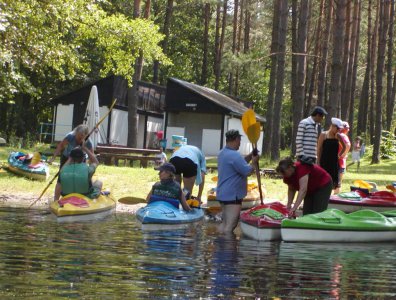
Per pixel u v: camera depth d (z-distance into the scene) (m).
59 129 40.06
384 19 33.16
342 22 19.73
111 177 18.91
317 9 44.88
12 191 15.83
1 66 23.81
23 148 33.06
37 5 23.73
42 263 6.66
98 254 7.46
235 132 11.28
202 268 6.93
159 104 43.47
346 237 10.13
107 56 29.81
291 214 10.21
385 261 8.23
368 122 57.88
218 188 11.27
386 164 35.03
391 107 43.50
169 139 40.31
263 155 34.19
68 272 6.25
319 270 7.23
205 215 12.61
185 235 9.95
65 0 24.56
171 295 5.53
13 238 8.41
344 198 13.91
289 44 50.25
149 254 7.71
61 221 10.74
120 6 47.62
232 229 11.09
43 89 46.31
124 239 8.98
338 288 6.22
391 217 11.12
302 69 26.98
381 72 34.03
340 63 19.89
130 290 5.63
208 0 48.06
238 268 7.07
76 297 5.27
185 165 12.46
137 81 31.89
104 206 11.89
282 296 5.73
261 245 9.34
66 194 12.02
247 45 55.12
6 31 22.38
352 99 41.72
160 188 11.48
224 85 62.25
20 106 46.28
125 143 40.41
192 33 59.62
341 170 14.99
